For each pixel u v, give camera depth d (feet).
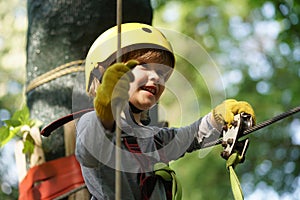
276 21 47.67
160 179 17.92
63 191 23.34
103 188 17.31
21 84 59.82
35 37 25.66
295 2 45.93
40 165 23.62
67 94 24.91
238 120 17.89
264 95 55.93
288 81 56.18
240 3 58.29
